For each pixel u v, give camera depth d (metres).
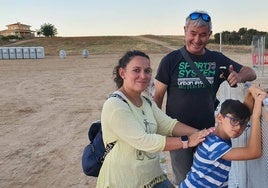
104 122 2.55
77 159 7.41
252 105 2.54
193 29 3.11
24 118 11.40
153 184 2.66
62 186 6.15
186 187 2.53
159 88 3.41
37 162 7.32
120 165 2.57
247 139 2.90
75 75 24.84
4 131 9.81
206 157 2.40
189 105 3.32
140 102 2.70
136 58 2.56
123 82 2.69
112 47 76.00
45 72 27.48
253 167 2.86
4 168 7.02
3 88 18.66
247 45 68.50
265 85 9.53
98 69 29.52
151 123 2.66
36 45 87.00
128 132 2.47
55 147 8.26
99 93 16.41
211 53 3.30
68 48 77.38
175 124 2.82
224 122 2.34
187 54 3.26
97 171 2.79
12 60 45.25
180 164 3.55
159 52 61.34
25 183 6.30
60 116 11.60
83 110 12.54
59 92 16.98
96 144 2.75
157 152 2.50
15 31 146.88
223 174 2.42
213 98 3.41
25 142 8.73
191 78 3.28
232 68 3.27
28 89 18.16
